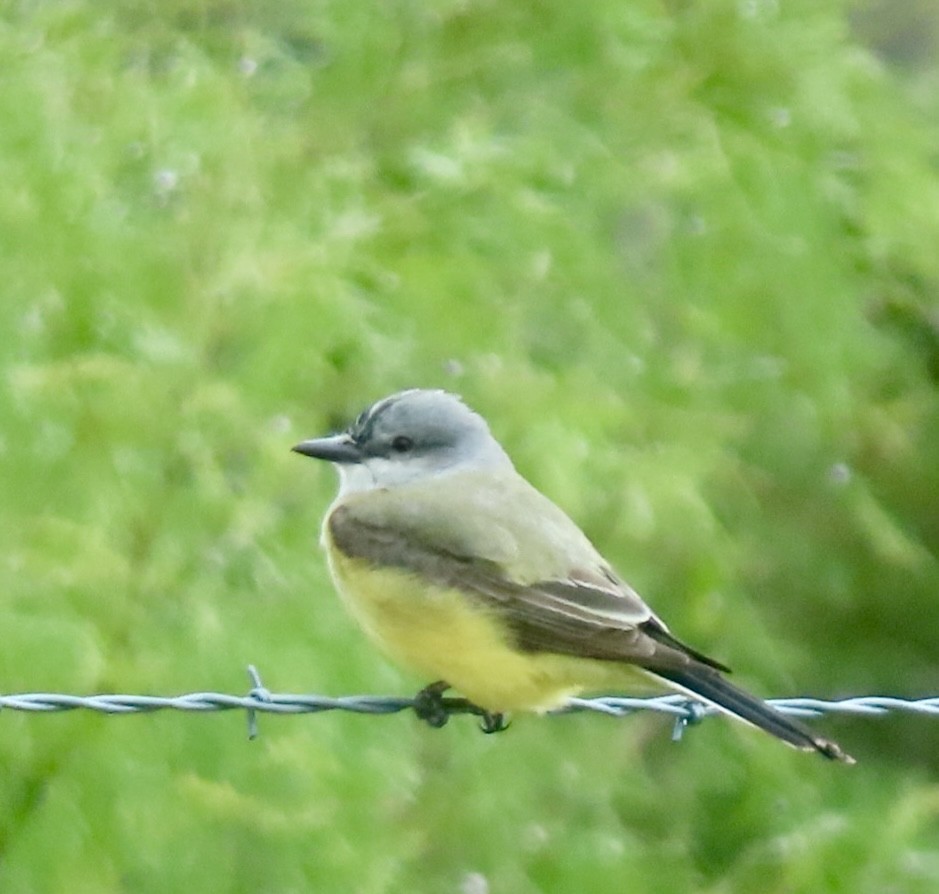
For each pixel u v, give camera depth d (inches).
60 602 453.1
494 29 550.9
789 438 559.2
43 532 457.7
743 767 552.4
